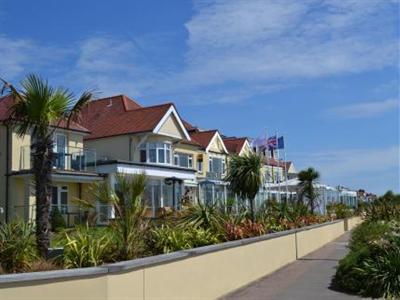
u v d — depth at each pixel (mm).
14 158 32688
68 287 7371
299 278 15008
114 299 7969
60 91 10930
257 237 15031
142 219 10508
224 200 17703
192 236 12500
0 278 6715
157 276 9148
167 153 43969
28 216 31062
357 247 14727
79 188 35562
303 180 37781
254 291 12797
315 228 24875
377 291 12070
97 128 44281
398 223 17453
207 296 11180
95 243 9547
